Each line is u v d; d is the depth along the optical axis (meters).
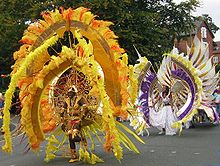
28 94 9.06
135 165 8.87
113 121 8.48
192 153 10.19
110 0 26.52
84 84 9.50
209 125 17.73
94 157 9.30
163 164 8.88
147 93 14.78
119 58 9.63
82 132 9.58
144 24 29.34
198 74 15.14
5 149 8.73
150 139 13.21
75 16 9.32
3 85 31.02
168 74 15.29
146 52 28.81
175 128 14.40
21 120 9.19
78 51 9.03
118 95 9.62
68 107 9.41
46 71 9.00
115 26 27.62
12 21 28.17
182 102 15.31
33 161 9.77
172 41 33.56
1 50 29.81
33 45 9.23
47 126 9.45
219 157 9.55
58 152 10.73
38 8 26.94
